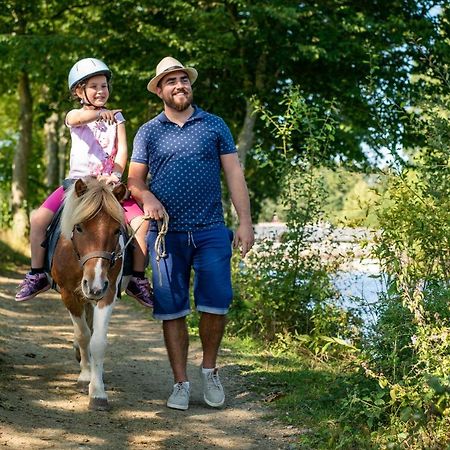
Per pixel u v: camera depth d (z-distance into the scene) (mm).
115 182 6293
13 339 9281
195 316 10531
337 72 19969
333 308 8453
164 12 20656
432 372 5457
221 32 19453
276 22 19172
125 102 21828
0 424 5559
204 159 6535
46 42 19891
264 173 21766
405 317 6129
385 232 6262
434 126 6504
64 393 6719
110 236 5926
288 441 5762
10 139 33125
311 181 9375
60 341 9523
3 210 25438
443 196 6180
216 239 6555
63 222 6023
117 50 20672
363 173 7324
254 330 9797
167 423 6094
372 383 6270
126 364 8305
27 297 6879
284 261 9523
